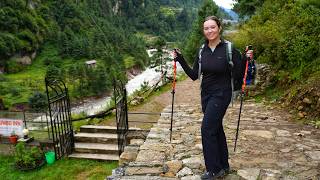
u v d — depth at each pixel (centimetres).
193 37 2877
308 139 548
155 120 1060
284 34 1073
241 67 355
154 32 18488
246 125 643
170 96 1320
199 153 481
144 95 1388
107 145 959
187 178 399
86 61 9562
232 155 471
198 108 840
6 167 916
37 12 11675
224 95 360
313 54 900
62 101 934
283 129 611
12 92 5916
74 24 12500
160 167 436
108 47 11181
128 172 423
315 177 398
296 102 772
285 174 407
